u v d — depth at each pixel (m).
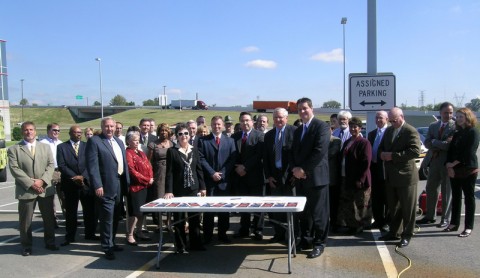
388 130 6.40
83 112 86.31
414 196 6.10
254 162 6.73
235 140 6.98
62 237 7.18
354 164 6.76
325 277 4.99
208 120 52.97
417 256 5.67
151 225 8.02
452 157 6.58
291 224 5.76
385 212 7.04
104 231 5.95
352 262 5.51
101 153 6.04
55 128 7.92
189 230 6.22
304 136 5.86
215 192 6.67
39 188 6.12
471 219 6.52
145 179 6.60
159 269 5.43
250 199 5.67
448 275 4.97
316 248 5.83
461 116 6.43
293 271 5.22
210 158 6.71
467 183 6.48
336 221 7.02
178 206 5.28
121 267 5.56
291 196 6.09
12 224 8.19
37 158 6.21
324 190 5.84
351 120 6.82
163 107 77.00
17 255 6.12
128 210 6.62
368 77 7.53
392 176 6.16
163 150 7.13
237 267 5.43
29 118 84.56
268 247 6.33
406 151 6.04
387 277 4.95
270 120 42.28
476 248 5.96
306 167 5.71
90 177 5.96
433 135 7.22
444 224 7.12
